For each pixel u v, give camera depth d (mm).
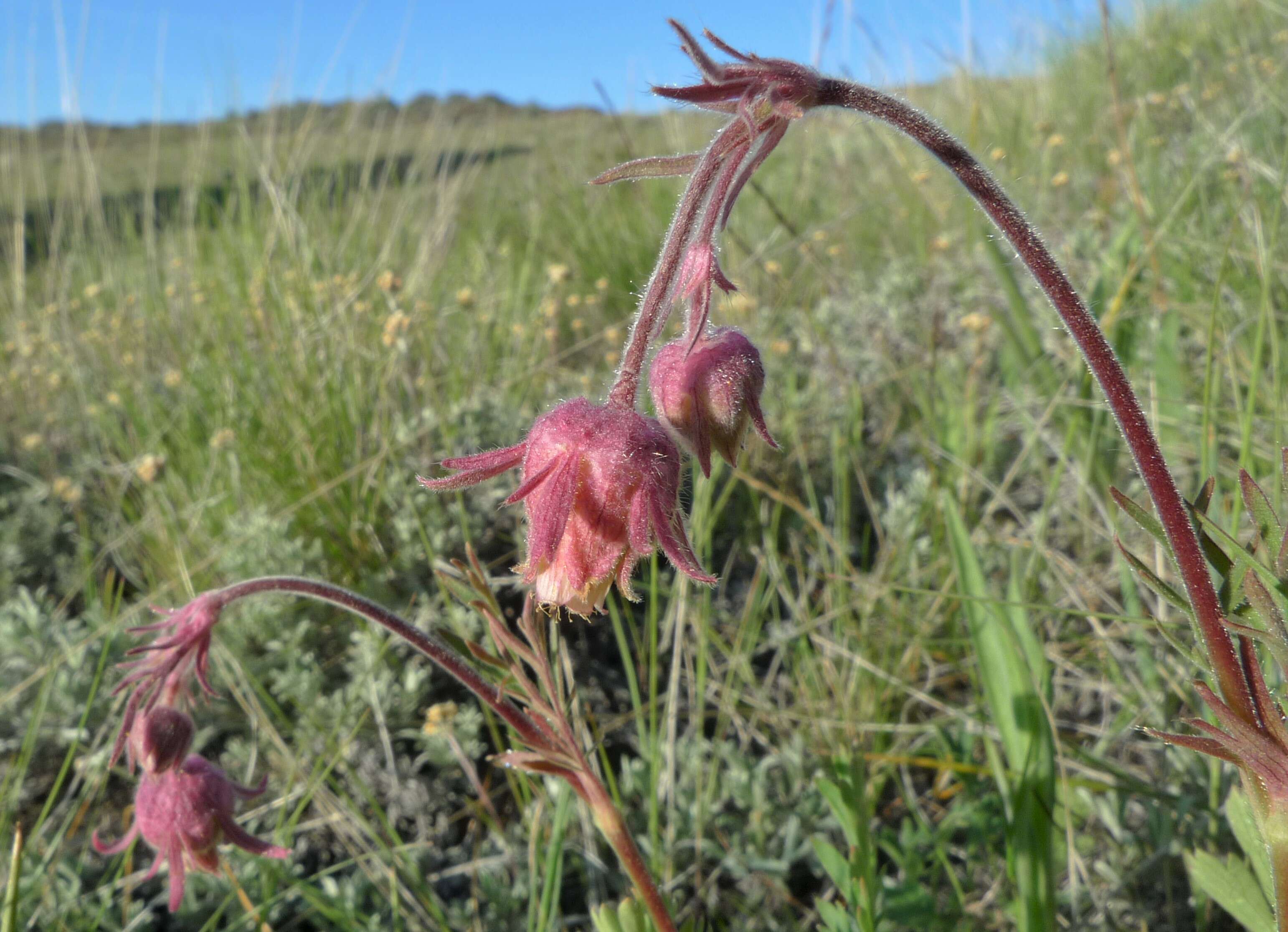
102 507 208
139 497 209
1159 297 172
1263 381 162
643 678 161
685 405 76
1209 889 95
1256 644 110
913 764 141
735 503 188
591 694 160
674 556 69
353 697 151
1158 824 119
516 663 97
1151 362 181
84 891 134
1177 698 134
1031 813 106
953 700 151
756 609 163
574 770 94
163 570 181
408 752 153
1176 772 128
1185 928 116
